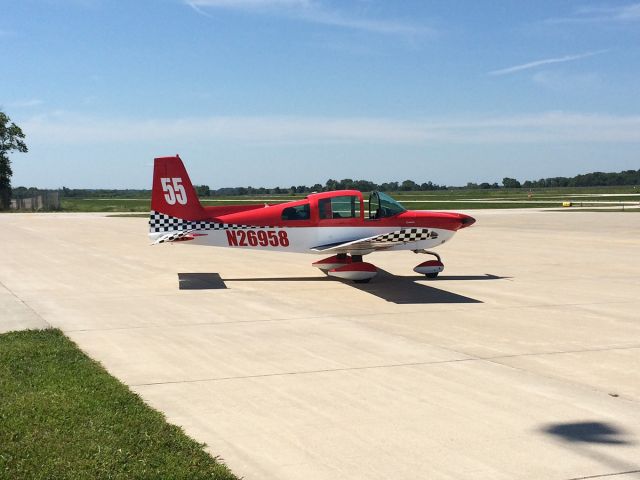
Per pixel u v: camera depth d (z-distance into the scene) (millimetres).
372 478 4578
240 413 5887
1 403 5957
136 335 9086
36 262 18094
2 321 10070
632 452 5016
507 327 9578
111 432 5289
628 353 8023
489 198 94812
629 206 56625
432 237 14555
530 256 19297
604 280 14445
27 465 4648
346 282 14422
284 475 4617
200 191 152250
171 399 6285
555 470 4699
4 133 63906
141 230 31219
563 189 189500
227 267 17125
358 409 5980
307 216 14273
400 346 8398
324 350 8195
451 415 5812
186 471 4582
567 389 6566
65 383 6605
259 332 9273
